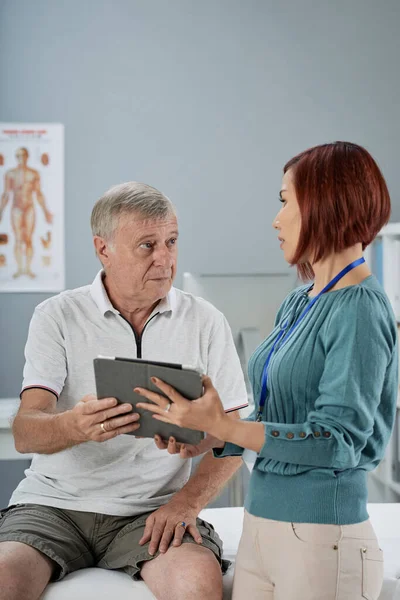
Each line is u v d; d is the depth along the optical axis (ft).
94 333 6.60
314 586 4.73
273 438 4.79
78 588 5.80
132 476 6.43
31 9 12.67
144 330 6.65
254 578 5.10
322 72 13.19
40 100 12.75
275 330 5.50
